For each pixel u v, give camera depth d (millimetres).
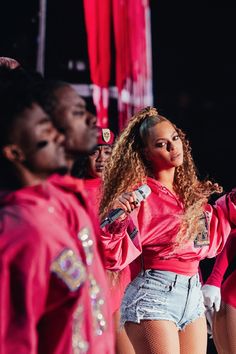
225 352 7797
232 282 7707
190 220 7020
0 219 3570
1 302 3467
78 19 11766
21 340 3467
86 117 4031
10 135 3793
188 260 7035
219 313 7797
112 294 6965
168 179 7215
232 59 20516
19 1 11312
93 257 3938
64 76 11680
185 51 20391
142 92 13273
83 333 3775
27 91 3875
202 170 19656
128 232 6789
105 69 11453
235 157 19812
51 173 3867
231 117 20141
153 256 6965
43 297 3584
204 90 20297
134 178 7164
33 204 3680
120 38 12125
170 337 6887
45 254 3547
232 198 7453
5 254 3482
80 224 3867
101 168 7578
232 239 7805
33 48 11398
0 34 11328
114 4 11898
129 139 7246
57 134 3906
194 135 20000
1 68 5426
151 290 6918
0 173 3842
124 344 6926
